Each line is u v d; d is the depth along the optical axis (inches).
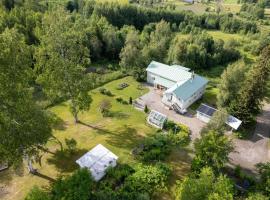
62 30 1403.8
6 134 1031.6
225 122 1585.9
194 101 2095.2
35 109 1110.4
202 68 2901.1
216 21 4640.8
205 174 1114.1
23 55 1073.5
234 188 1263.5
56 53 1407.5
